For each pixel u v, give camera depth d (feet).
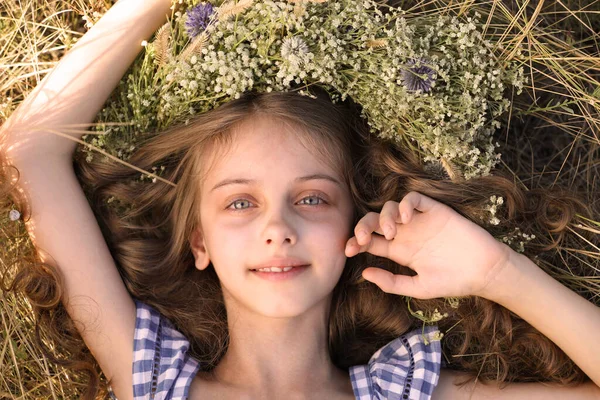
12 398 5.95
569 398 5.79
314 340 6.01
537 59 6.36
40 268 5.62
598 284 6.42
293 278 5.55
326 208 5.71
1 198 5.63
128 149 6.04
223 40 5.64
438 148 5.65
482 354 6.18
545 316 5.61
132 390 5.67
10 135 5.68
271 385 5.94
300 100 5.70
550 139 7.21
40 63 6.24
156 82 5.87
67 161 5.78
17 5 6.59
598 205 6.86
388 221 5.42
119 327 5.72
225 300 6.09
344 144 5.89
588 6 7.06
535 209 6.25
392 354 6.21
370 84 5.57
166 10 5.93
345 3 5.66
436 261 5.68
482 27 6.04
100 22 5.86
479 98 5.78
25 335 6.19
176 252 6.24
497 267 5.59
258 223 5.54
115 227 6.24
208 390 5.88
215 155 5.70
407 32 5.55
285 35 5.65
